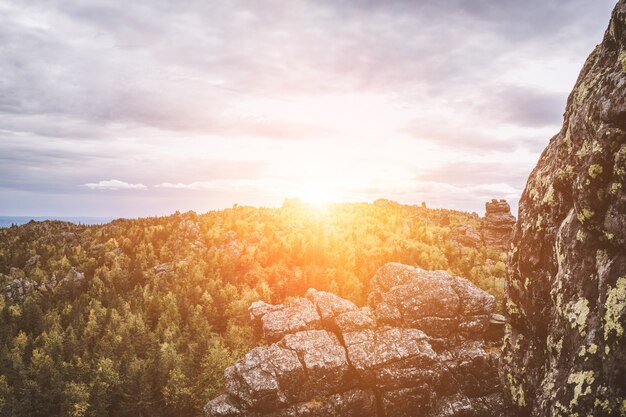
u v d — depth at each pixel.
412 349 50.16
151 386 95.50
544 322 8.39
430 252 159.75
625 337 5.92
